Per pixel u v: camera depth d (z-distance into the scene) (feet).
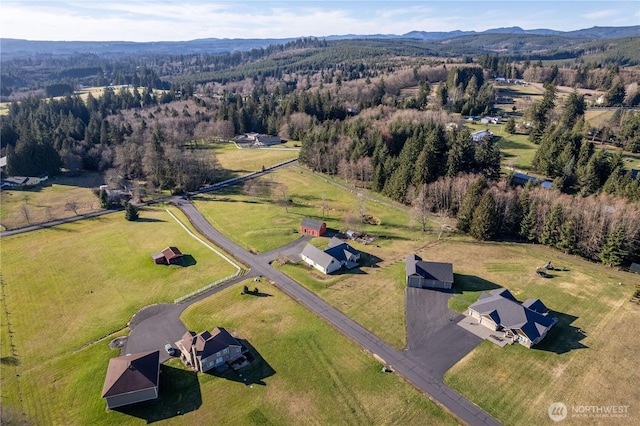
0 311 226.99
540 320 201.16
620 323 208.13
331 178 465.88
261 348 193.47
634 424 152.15
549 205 297.33
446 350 191.01
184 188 431.84
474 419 154.92
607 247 263.70
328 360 185.37
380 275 257.34
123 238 318.86
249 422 154.61
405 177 377.71
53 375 179.83
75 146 515.50
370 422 153.99
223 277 258.78
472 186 320.50
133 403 163.63
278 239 311.47
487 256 281.54
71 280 257.96
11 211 373.40
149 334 205.77
